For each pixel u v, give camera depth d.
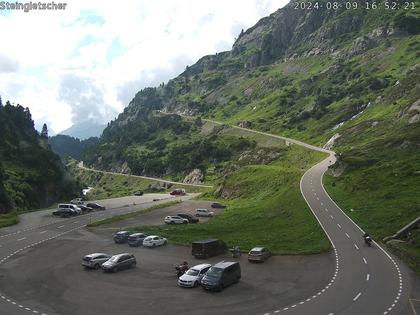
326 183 111.19
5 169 160.50
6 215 104.62
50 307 44.75
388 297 46.16
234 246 70.50
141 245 75.12
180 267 55.97
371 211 81.38
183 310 43.72
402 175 94.81
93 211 116.81
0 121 191.88
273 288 50.19
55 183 177.75
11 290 50.41
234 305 44.94
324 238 70.25
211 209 119.62
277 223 85.75
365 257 60.75
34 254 68.38
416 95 156.38
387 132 137.88
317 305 44.38
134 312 43.25
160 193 188.38
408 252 59.50
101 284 52.81
